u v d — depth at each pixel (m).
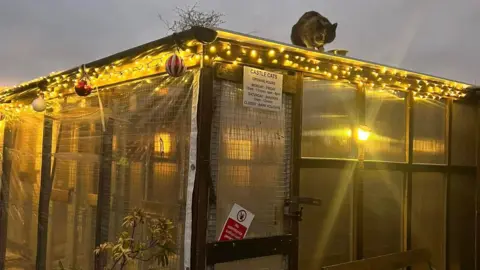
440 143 6.27
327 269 4.68
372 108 5.42
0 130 7.62
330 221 4.95
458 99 6.47
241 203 4.11
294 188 4.49
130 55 4.14
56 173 6.04
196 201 3.78
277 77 4.34
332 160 4.90
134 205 4.68
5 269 6.98
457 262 6.36
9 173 7.18
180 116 4.13
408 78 5.60
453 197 6.39
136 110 4.73
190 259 3.74
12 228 7.02
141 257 4.46
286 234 4.43
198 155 3.78
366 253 5.27
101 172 5.10
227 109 4.02
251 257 4.13
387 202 5.57
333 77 4.89
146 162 4.56
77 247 5.54
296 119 4.53
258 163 4.25
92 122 5.41
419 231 5.93
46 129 6.20
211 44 3.81
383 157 5.54
